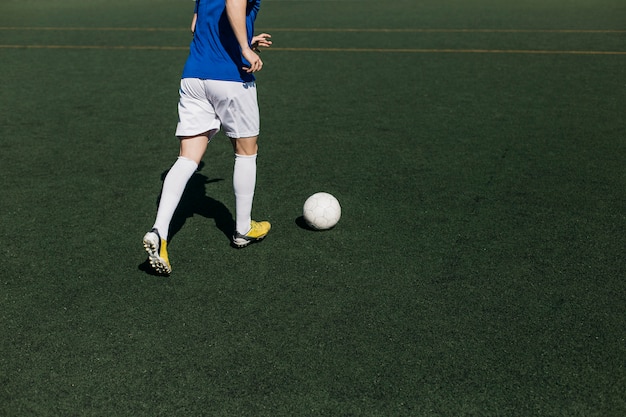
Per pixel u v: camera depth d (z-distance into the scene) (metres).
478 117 6.65
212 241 3.93
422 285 3.41
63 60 9.94
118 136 6.17
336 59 9.75
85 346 2.94
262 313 3.17
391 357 2.83
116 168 5.29
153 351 2.89
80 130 6.37
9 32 12.69
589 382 2.67
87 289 3.41
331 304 3.24
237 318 3.13
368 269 3.58
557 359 2.81
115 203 4.55
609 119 6.54
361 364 2.78
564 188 4.76
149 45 11.09
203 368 2.78
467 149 5.65
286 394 2.61
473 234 4.00
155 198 4.65
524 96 7.48
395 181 4.91
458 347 2.90
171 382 2.69
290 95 7.66
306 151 5.63
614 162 5.31
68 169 5.27
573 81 8.17
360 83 8.23
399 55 9.98
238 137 3.60
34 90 8.06
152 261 3.35
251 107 3.56
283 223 4.17
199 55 3.50
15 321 3.13
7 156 5.60
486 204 4.47
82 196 4.69
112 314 3.18
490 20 13.46
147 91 7.96
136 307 3.24
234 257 3.72
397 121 6.54
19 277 3.54
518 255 3.74
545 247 3.84
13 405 2.57
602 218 4.24
